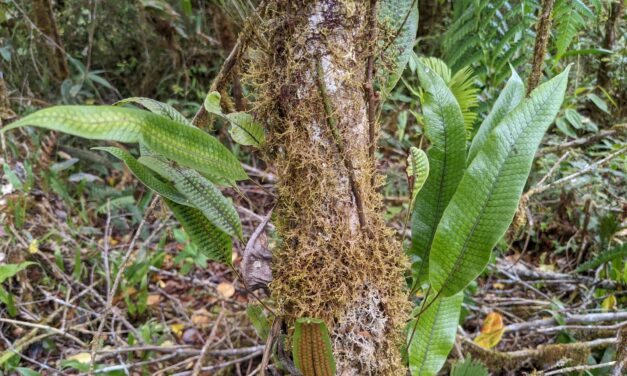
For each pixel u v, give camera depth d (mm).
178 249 1863
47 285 1571
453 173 830
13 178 1582
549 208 1745
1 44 2092
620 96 1896
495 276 1634
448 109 830
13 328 1408
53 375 1300
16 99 1979
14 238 1570
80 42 2404
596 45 1967
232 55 845
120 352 1247
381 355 743
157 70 2367
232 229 744
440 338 873
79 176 1881
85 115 579
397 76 777
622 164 1498
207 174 748
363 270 716
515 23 1486
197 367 1153
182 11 2156
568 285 1573
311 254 700
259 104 706
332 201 698
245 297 1626
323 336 646
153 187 733
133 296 1572
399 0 775
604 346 1185
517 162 695
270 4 701
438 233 725
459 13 1518
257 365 1319
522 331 1305
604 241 1460
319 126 682
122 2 2240
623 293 1381
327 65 667
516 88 882
